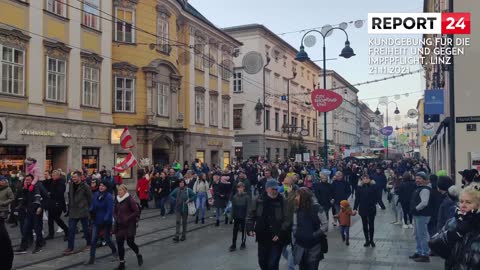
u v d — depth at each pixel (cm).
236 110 4784
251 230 758
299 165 2681
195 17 3406
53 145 2088
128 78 2691
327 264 980
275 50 4991
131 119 2700
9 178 1623
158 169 2345
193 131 3406
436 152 3241
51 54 2088
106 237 1074
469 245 389
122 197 974
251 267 966
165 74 2998
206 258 1066
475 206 394
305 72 6241
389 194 2262
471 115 1678
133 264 1008
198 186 1683
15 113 1867
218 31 3803
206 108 3641
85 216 1133
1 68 1820
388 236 1359
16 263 1005
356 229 1505
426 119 2414
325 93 1817
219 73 3878
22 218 1160
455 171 1598
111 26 2534
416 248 1069
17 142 1875
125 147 1617
